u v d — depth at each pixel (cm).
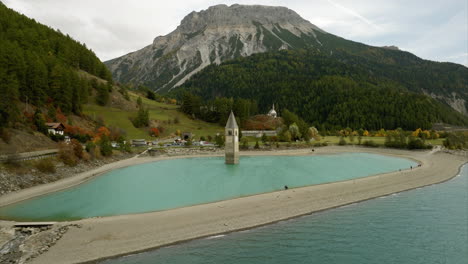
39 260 3109
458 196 5947
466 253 3556
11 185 5809
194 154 12800
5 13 16750
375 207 5206
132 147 12838
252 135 18075
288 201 5397
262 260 3312
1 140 7875
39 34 18050
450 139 15125
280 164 10456
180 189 6550
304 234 4012
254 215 4653
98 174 8144
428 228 4281
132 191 6338
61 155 7919
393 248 3659
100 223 4206
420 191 6359
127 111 17675
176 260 3266
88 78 18225
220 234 3962
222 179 7700
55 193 6069
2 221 4322
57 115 12306
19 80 11494
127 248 3478
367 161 11306
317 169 9325
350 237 3950
